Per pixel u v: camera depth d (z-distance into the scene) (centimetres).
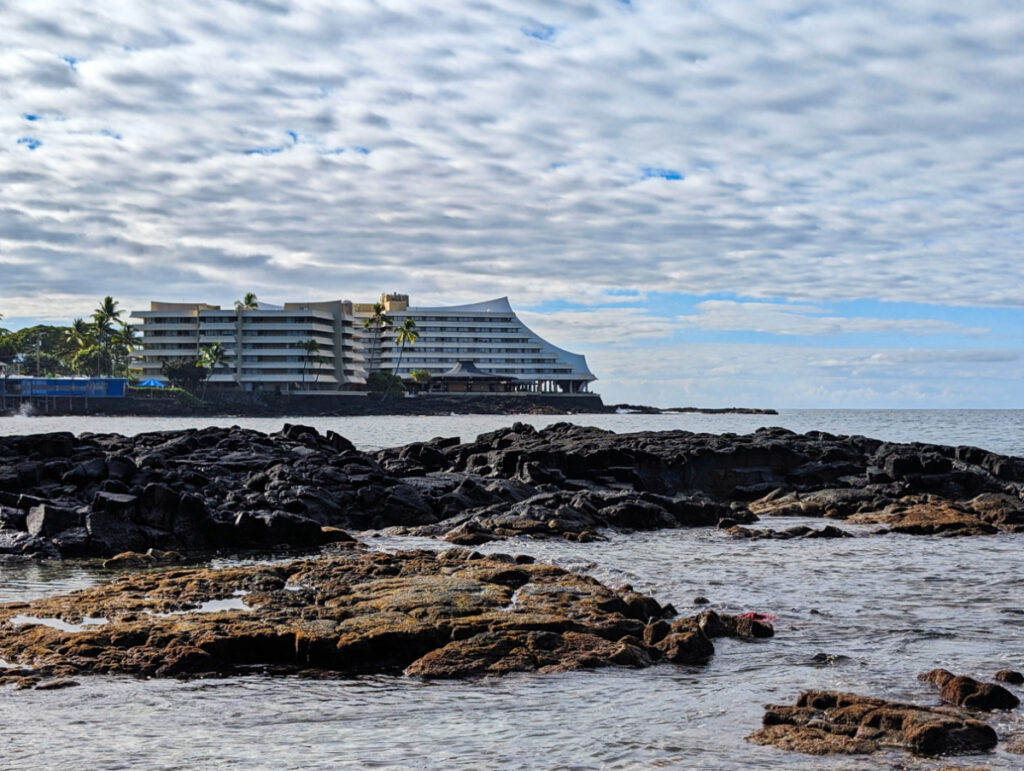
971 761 1330
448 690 1703
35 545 3269
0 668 1791
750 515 4400
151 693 1677
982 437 12656
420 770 1320
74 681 1733
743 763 1334
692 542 3678
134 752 1391
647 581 2756
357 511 4131
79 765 1339
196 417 19825
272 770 1320
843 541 3731
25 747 1409
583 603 2159
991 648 1975
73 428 13975
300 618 2020
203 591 2398
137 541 3338
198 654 1817
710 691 1686
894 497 4925
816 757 1351
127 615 2116
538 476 4878
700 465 5459
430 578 2408
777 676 1778
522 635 1917
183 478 4125
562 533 3756
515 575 2478
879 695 1647
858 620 2244
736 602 2458
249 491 4172
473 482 4462
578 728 1495
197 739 1448
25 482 3800
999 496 4759
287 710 1591
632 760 1351
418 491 4359
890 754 1356
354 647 1844
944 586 2709
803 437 6575
